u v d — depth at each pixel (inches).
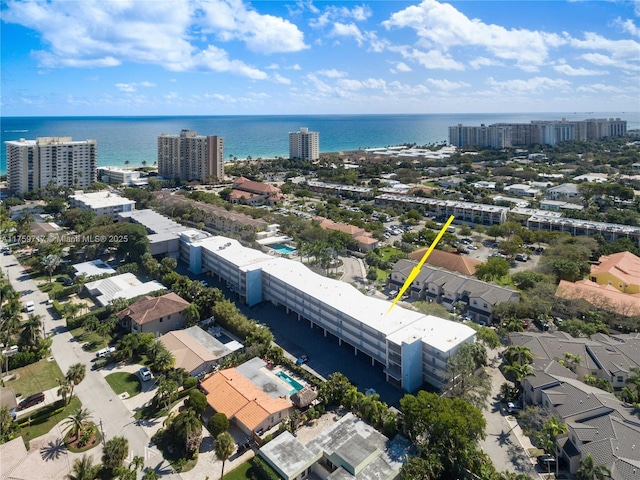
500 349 4596.5
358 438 3218.5
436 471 2861.7
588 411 3294.8
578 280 5994.1
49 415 3597.4
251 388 3801.7
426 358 3998.5
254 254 6294.3
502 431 3440.0
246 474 3038.9
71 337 4862.2
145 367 4239.7
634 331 4773.6
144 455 3174.2
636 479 2682.1
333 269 6875.0
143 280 6373.0
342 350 4618.6
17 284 6279.5
